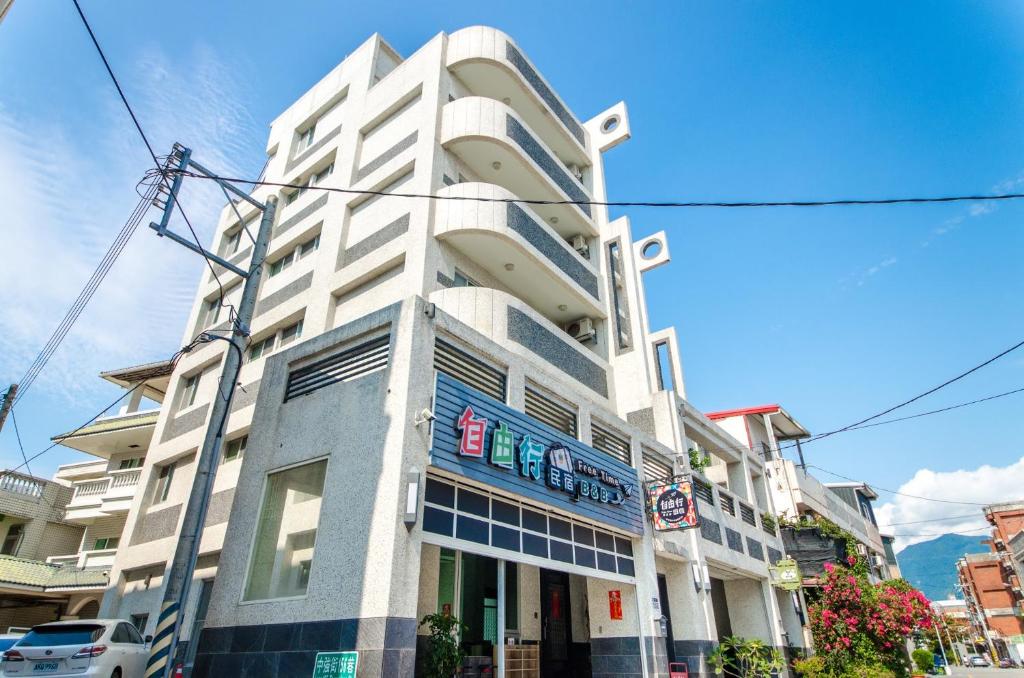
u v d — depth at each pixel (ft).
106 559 66.90
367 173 62.39
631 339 66.95
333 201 63.57
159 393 83.92
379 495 28.66
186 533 28.68
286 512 33.30
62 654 28.81
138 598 55.26
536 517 37.50
